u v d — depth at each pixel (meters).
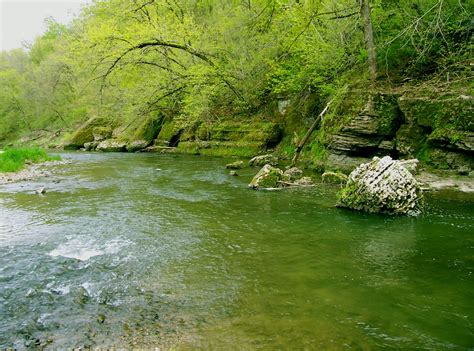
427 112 12.58
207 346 3.88
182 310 4.63
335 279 5.39
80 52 19.30
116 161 22.03
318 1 14.05
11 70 59.41
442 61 13.94
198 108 22.05
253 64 21.27
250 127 22.34
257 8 18.62
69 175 16.61
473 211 8.56
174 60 20.92
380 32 15.73
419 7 14.39
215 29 22.56
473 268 5.66
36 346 3.97
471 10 13.56
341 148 14.26
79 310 4.71
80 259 6.45
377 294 4.93
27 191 12.87
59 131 49.47
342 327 4.17
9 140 55.78
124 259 6.40
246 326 4.23
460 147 11.38
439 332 4.05
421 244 6.71
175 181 14.16
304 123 19.56
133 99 24.52
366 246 6.70
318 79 16.52
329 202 10.02
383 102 13.57
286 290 5.09
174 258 6.38
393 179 8.66
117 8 20.64
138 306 4.77
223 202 10.41
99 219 9.00
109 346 3.93
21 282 5.57
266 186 12.27
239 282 5.38
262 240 7.18
